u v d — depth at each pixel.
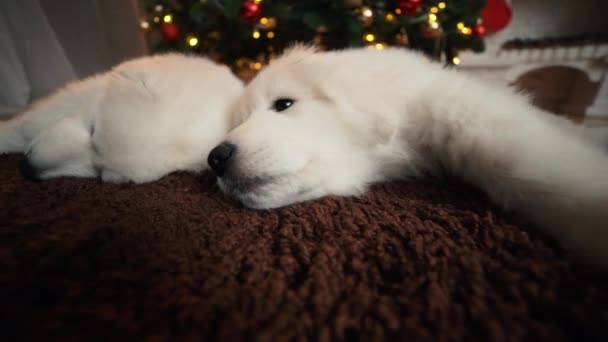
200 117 0.52
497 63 2.27
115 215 0.38
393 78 0.47
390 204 0.42
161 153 0.50
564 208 0.31
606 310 0.22
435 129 0.44
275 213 0.41
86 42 1.33
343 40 1.10
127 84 0.51
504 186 0.36
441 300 0.24
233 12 1.04
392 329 0.22
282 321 0.23
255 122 0.44
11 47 1.06
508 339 0.21
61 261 0.29
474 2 1.22
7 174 0.54
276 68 0.51
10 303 0.24
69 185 0.49
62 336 0.22
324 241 0.33
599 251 0.28
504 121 0.38
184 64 0.57
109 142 0.49
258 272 0.28
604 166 0.32
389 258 0.30
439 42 1.20
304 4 1.07
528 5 2.41
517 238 0.31
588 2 2.31
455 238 0.33
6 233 0.33
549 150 0.34
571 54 2.12
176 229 0.36
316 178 0.43
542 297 0.24
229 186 0.41
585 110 2.20
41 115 0.58
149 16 1.25
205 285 0.26
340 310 0.24
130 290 0.26
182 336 0.22
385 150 0.48
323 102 0.46
